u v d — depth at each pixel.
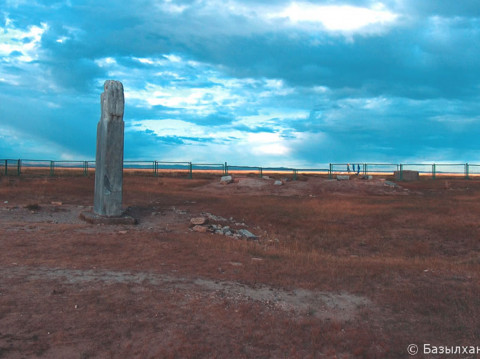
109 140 14.17
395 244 14.34
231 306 5.90
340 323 5.52
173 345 4.58
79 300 5.76
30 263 7.64
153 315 5.39
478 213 18.50
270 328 5.21
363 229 16.53
